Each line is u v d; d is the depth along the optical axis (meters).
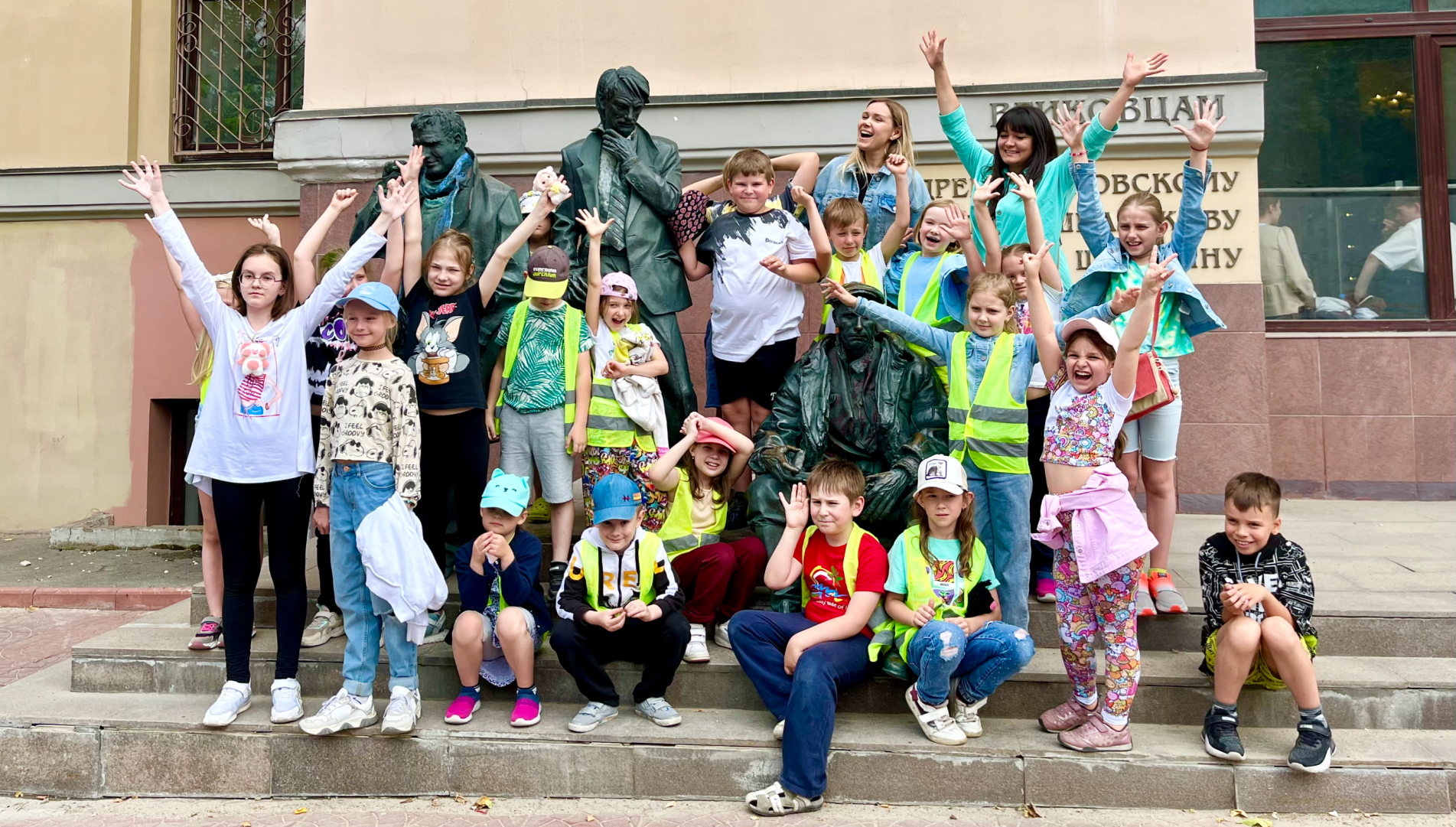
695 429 4.18
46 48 8.23
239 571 3.76
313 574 5.01
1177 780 3.40
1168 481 4.20
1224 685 3.46
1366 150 7.28
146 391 8.02
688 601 4.11
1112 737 3.46
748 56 6.87
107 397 8.05
